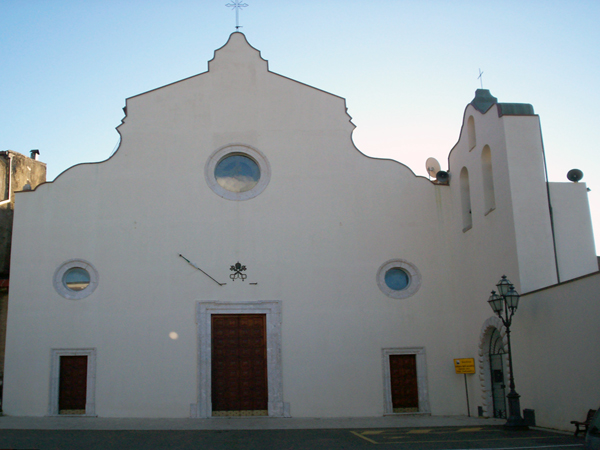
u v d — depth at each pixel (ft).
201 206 69.41
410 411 67.10
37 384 64.34
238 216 69.62
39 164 94.38
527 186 56.24
